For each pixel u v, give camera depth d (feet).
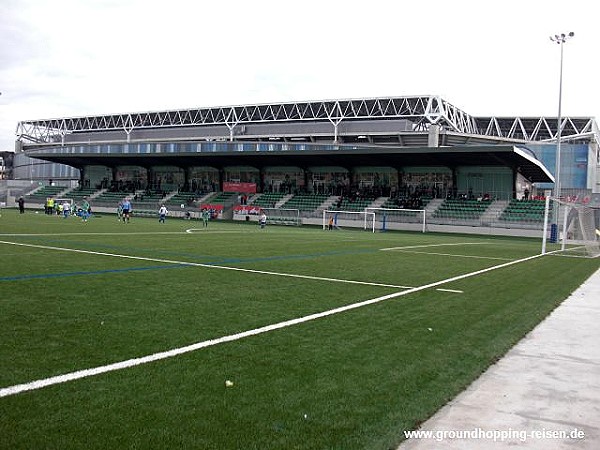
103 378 15.97
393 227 164.45
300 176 203.21
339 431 13.10
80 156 209.67
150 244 67.00
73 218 141.49
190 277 38.37
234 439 12.39
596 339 23.94
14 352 18.12
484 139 250.98
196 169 221.66
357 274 44.39
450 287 38.65
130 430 12.60
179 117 313.94
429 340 22.45
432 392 16.12
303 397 15.23
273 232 115.96
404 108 259.39
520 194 176.65
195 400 14.61
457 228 155.22
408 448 12.42
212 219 190.49
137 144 303.48
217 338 21.17
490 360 19.89
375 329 24.02
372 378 17.17
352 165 187.83
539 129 293.43
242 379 16.48
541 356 20.81
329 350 20.21
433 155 154.40
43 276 35.58
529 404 15.52
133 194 223.71
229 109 296.51
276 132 280.31
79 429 12.53
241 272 42.65
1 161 395.96
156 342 20.20
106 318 23.77
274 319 25.13
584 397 16.25
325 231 139.44
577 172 236.63
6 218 126.31
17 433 12.17
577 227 114.01
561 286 42.04
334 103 267.39
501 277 46.39
